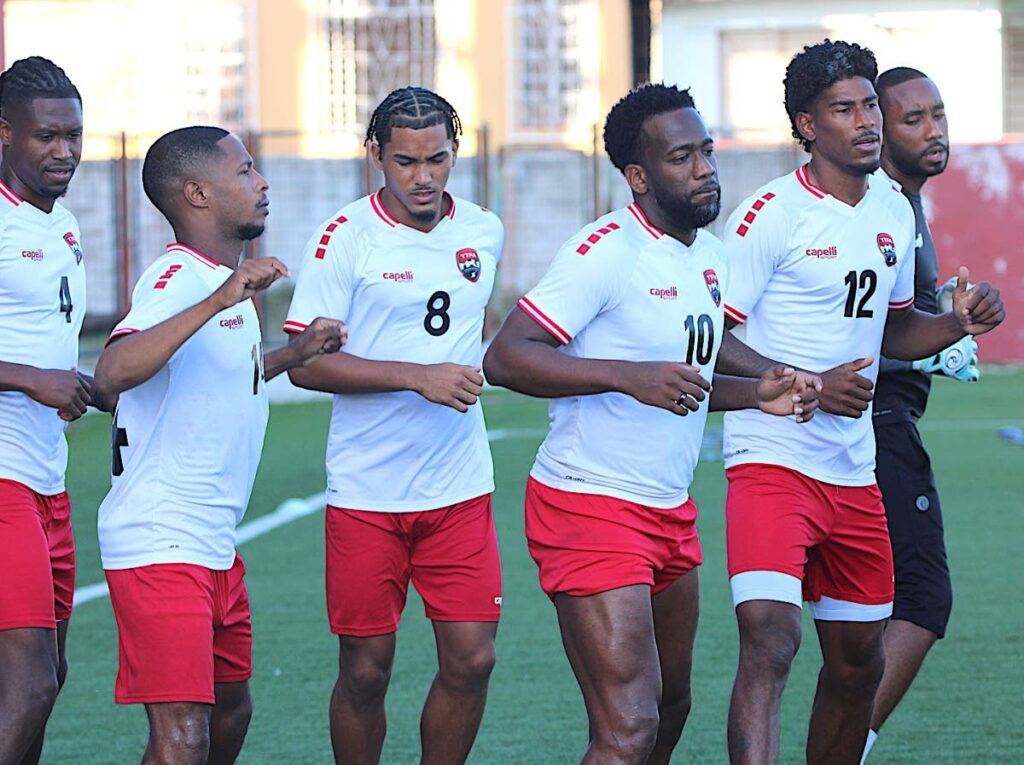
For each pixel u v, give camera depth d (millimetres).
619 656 15141
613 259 15430
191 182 15703
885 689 18906
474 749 20438
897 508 19125
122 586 15148
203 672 15008
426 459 17859
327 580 18297
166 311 15023
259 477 43219
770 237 17203
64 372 16156
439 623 18078
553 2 90188
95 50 93250
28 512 16500
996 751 20000
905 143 19531
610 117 15961
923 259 19719
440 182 17594
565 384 14922
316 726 21516
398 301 17875
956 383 65312
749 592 16750
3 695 15797
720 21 93750
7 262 16812
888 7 92250
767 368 16828
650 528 15766
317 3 91062
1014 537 33594
